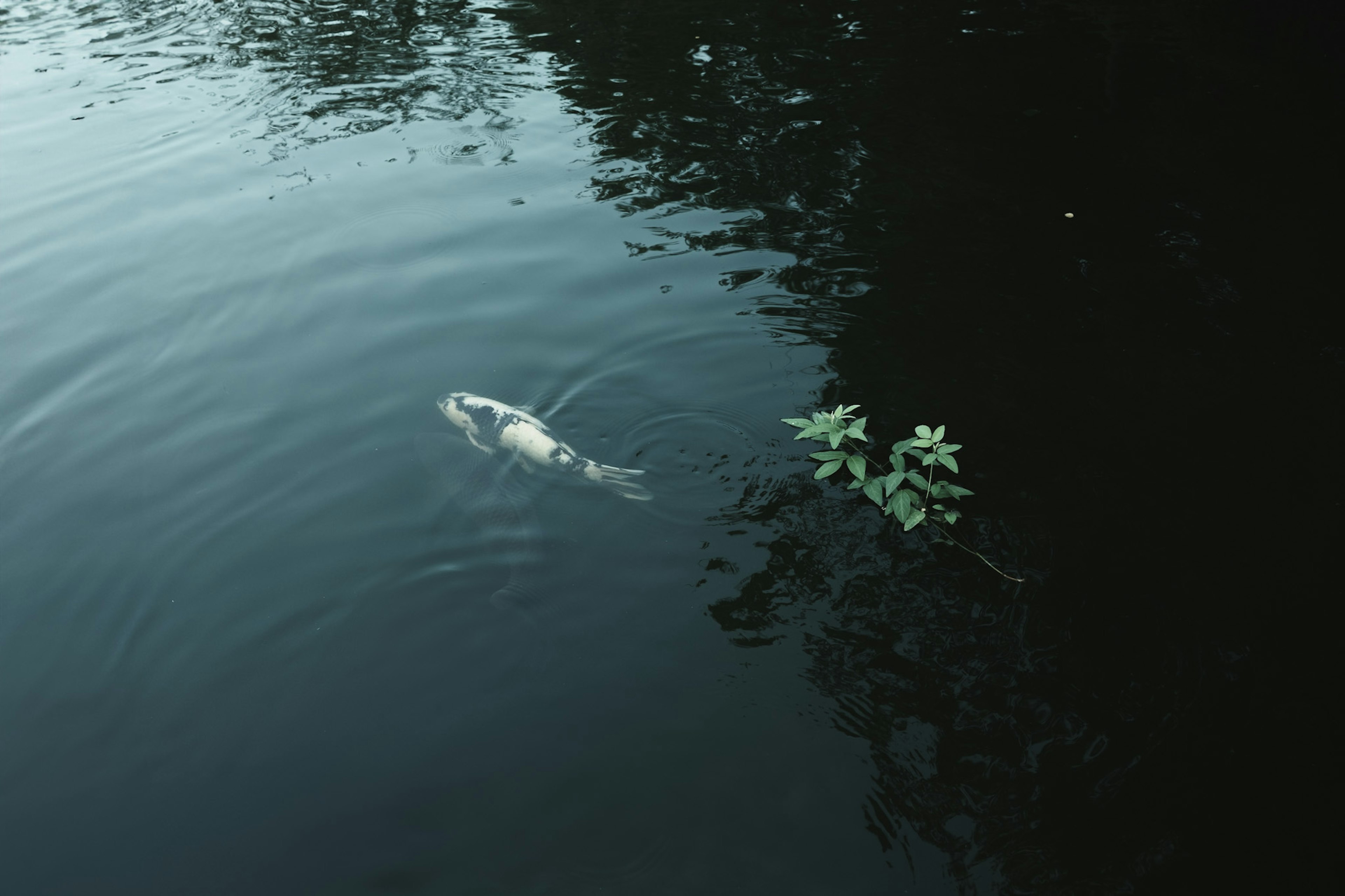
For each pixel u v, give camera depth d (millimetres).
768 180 6941
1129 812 2744
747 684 3189
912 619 3436
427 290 5742
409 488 4191
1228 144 7039
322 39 10523
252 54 10133
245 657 3406
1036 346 4996
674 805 2795
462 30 10656
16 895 2613
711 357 5035
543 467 4277
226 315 5555
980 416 4496
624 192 6879
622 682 3213
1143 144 7117
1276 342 4938
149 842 2752
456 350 5168
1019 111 7773
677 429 4516
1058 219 6230
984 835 2689
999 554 3721
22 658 3432
